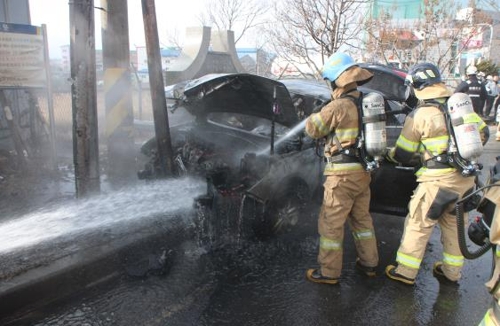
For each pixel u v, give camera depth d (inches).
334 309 138.1
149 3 195.2
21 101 325.4
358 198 153.1
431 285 153.9
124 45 240.2
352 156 141.7
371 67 254.8
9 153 286.2
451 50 595.8
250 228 177.9
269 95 182.4
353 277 158.6
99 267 149.7
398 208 187.6
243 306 139.2
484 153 394.6
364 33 566.6
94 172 191.0
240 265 166.7
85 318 130.3
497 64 767.1
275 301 142.3
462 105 135.0
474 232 101.7
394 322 131.9
